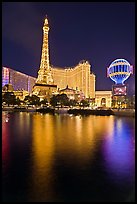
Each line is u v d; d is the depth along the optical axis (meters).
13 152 22.84
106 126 51.34
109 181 14.49
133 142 29.64
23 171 16.38
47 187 13.46
